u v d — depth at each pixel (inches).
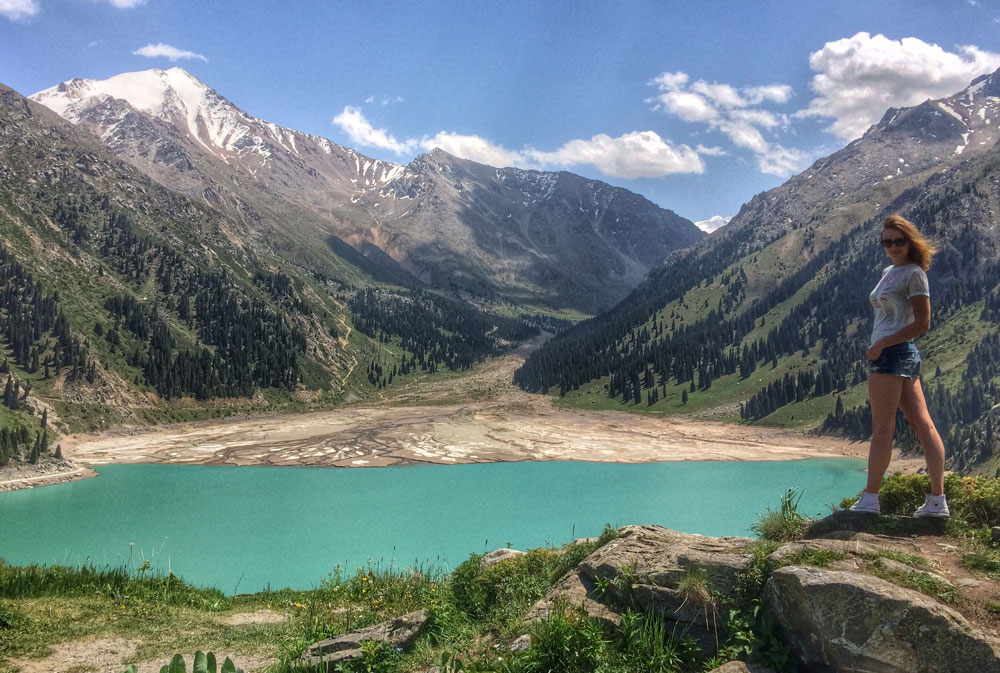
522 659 285.4
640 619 289.0
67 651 472.1
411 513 3095.5
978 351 5526.6
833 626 224.5
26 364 5669.3
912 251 299.9
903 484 333.7
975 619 215.9
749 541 322.3
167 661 465.1
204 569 2149.4
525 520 2955.2
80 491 3592.5
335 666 374.6
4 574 623.8
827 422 5856.3
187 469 4362.7
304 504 3294.8
